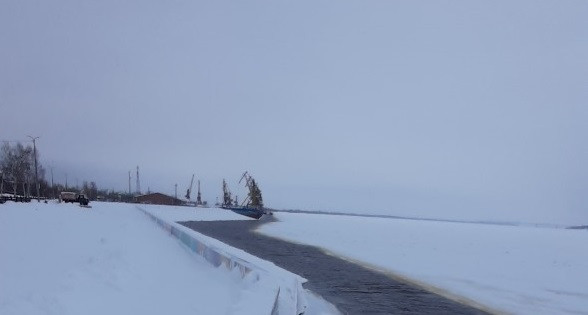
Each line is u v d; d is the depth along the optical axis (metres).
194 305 10.55
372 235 57.81
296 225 80.44
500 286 19.81
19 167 91.69
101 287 10.38
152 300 10.23
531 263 29.56
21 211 23.64
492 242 52.88
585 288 19.80
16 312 7.39
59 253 14.43
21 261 12.11
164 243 24.86
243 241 40.16
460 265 27.19
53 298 8.65
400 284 19.58
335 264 25.84
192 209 104.69
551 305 16.05
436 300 16.23
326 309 13.49
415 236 59.72
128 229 28.78
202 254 20.17
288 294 12.64
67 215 27.94
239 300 10.59
